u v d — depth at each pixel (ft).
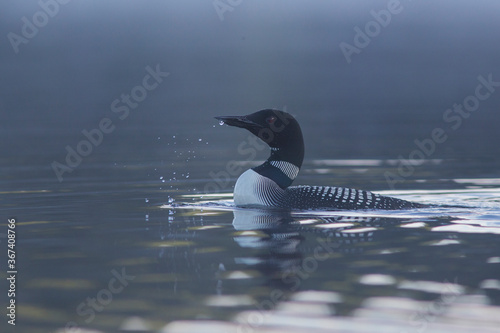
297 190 32.83
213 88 109.40
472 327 16.99
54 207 33.06
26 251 24.64
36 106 88.89
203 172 45.09
